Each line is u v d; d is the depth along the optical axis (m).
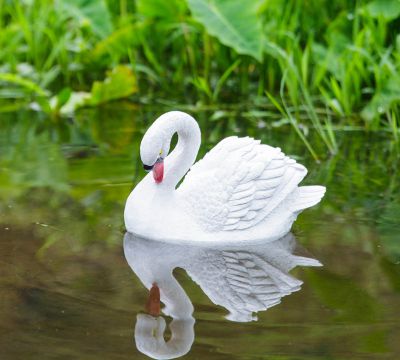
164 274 6.43
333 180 8.45
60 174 8.50
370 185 8.31
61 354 5.21
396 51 10.96
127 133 9.97
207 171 7.23
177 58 12.34
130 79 11.14
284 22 11.51
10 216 7.40
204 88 11.03
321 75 10.57
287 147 9.45
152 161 6.94
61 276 6.31
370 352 5.25
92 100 11.08
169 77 12.30
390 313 5.79
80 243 6.91
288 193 7.18
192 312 5.81
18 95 11.55
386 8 10.89
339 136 9.81
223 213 7.02
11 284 6.15
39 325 5.56
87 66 12.11
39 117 10.64
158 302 5.95
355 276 6.40
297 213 7.28
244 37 10.88
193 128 7.19
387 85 10.11
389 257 6.72
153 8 11.78
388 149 9.41
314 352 5.24
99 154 9.17
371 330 5.54
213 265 6.62
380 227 7.30
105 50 11.95
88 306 5.85
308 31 11.81
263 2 11.57
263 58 11.45
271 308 5.88
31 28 12.33
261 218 7.08
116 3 13.17
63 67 11.99
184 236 7.02
